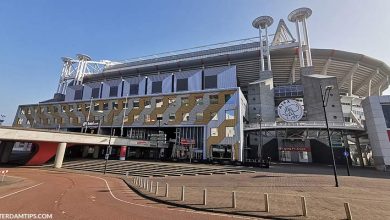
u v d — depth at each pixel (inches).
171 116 2309.3
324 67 3053.6
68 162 1871.3
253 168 1476.4
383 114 1715.1
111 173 1488.7
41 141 1561.3
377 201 607.8
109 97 2891.2
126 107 2581.2
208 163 1728.6
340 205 559.5
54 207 519.2
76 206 534.9
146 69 3476.9
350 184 885.8
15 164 1782.7
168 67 3353.8
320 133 2150.6
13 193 695.7
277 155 2293.3
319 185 863.7
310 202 592.4
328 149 2130.9
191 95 2273.6
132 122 2491.4
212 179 1077.1
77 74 3951.8
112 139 1930.4
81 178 1196.5
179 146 2150.6
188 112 2234.3
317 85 2416.3
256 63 2970.0
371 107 1761.8
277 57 2947.8
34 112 3189.0
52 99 3846.0
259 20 3031.5
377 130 1694.1
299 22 3139.8
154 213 483.5
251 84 2610.7
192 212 504.1
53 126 2967.5
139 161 1867.6
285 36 3363.7
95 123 2667.3
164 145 2258.9
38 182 977.5
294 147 2228.1
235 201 575.2
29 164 1758.1
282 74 3243.1
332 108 2284.7
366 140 2556.6
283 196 673.6
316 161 2142.0
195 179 1100.5
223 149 1987.0
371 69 3075.8
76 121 2839.6
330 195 688.4
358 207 539.8
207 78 2738.7
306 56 2839.6
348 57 2893.7
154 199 644.7
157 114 2385.6
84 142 1776.6
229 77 2647.6
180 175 1294.3
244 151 2245.3
